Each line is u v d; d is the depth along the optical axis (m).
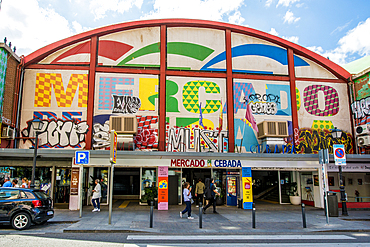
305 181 17.89
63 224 10.82
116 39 17.61
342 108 18.62
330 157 15.55
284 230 10.24
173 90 17.38
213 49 18.27
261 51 18.69
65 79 16.64
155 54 17.69
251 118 17.53
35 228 9.95
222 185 17.50
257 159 15.80
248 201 15.49
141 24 17.83
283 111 18.02
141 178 16.91
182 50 17.98
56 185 16.05
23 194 9.88
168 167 16.17
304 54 18.94
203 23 18.31
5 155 14.21
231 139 17.12
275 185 20.30
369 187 18.47
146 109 16.92
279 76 18.47
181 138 16.86
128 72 17.20
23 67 16.39
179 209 15.02
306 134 17.89
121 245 7.62
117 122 16.09
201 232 9.72
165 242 8.13
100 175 17.20
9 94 15.41
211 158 15.28
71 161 15.52
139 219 11.89
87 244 7.66
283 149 16.89
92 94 16.61
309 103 18.39
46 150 13.71
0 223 9.80
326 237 9.19
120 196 20.06
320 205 16.11
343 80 19.05
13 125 15.51
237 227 10.66
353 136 18.30
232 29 18.56
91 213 13.34
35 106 16.17
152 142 16.56
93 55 17.11
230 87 17.80
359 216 13.48
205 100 17.50
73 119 16.28
